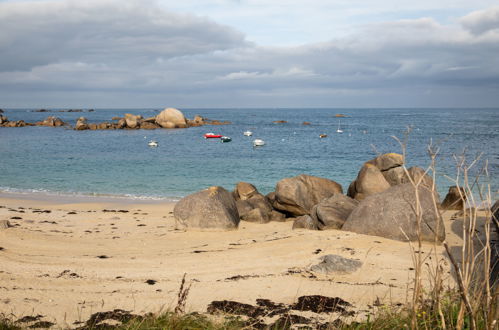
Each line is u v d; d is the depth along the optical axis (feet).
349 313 19.15
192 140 227.20
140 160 140.15
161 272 27.45
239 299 21.67
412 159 141.49
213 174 109.09
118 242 39.47
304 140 238.89
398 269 26.96
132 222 51.62
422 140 227.20
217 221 45.39
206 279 25.55
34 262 29.48
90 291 23.04
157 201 74.02
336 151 175.73
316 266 26.91
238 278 25.52
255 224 50.75
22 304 20.20
